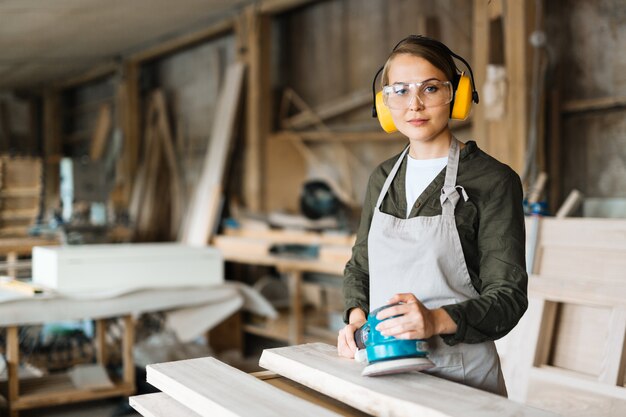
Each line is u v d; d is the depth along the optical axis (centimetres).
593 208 433
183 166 959
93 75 1129
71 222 661
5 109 1343
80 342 532
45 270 424
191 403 160
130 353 438
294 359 173
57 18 799
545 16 503
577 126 493
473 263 161
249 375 172
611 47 473
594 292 278
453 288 157
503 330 150
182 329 444
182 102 965
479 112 494
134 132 1025
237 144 782
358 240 187
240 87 749
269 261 589
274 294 661
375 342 151
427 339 160
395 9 645
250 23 741
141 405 174
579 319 289
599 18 478
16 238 599
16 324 378
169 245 480
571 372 279
